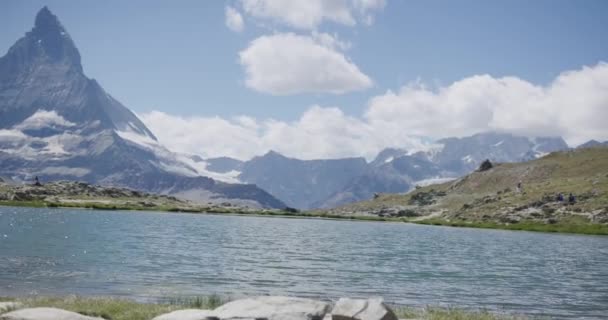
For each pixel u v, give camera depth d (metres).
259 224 174.50
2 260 53.12
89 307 25.39
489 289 45.72
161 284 42.03
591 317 34.00
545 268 64.38
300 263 62.56
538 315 34.22
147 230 115.00
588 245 108.06
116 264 54.00
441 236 132.88
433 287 46.00
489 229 175.75
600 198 186.00
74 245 73.38
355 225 192.88
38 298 29.23
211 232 119.50
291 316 20.62
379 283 47.50
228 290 40.47
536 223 175.25
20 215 157.25
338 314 19.64
